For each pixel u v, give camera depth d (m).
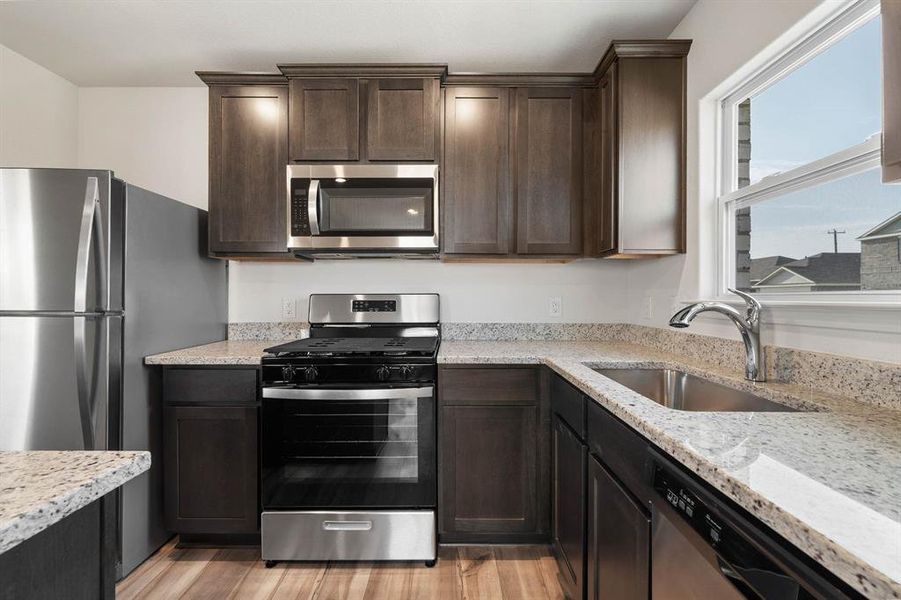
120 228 1.91
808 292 1.48
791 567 0.60
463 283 2.75
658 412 1.07
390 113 2.35
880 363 1.13
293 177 2.33
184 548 2.17
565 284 2.74
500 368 2.09
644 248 2.11
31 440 1.79
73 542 0.67
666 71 2.11
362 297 2.61
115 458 0.70
